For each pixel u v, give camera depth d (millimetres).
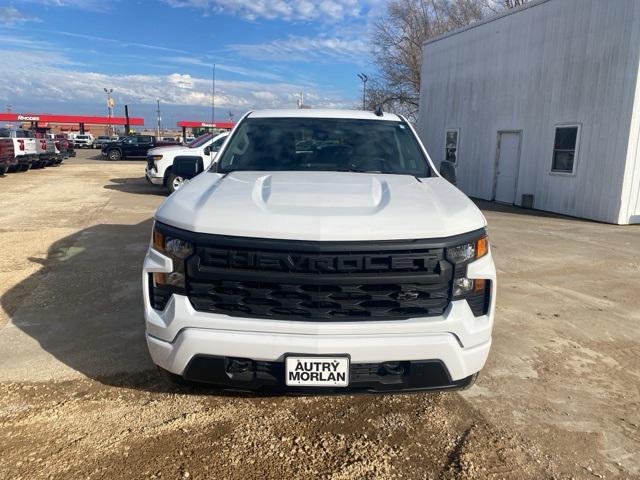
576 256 7625
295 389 2588
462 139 16953
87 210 10844
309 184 3152
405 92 38188
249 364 2602
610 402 3305
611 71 11141
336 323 2537
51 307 4770
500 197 15102
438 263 2574
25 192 14227
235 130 4250
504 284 6004
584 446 2814
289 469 2555
